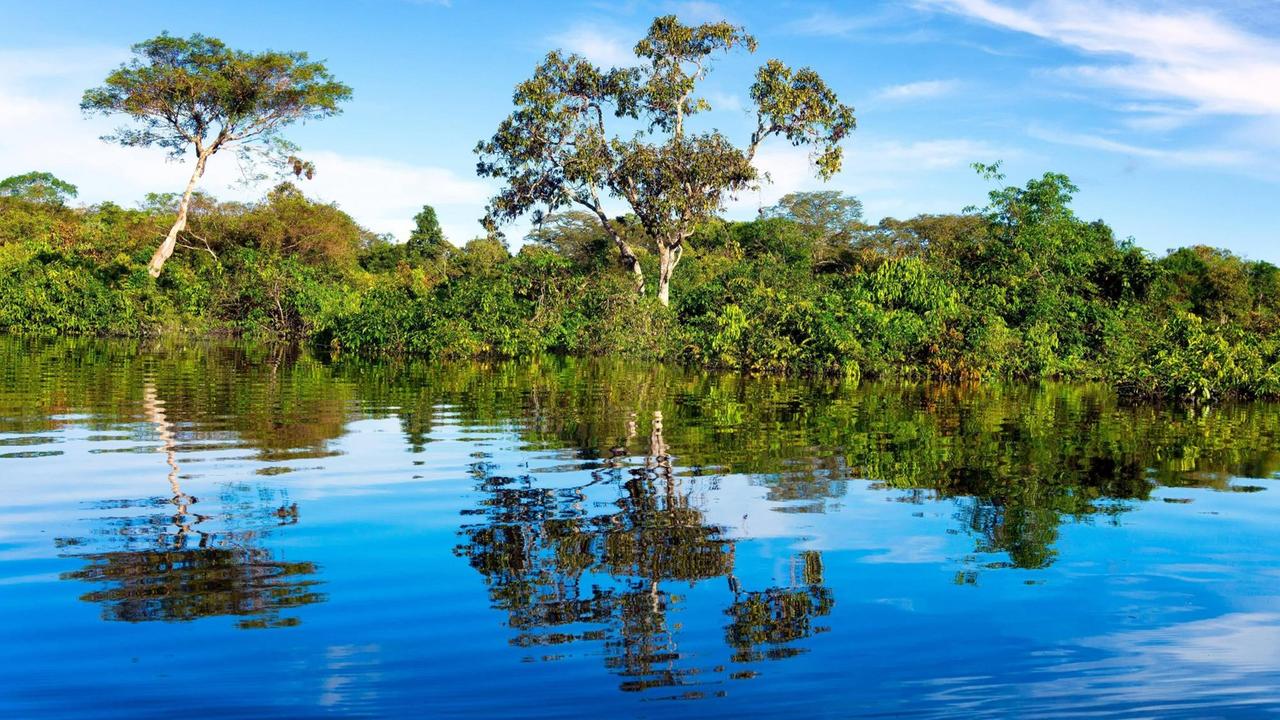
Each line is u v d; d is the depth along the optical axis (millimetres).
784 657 2902
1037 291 21516
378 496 5168
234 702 2541
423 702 2549
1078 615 3326
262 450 6730
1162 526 4711
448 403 10148
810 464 6465
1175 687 2727
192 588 3492
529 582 3625
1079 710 2566
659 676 2740
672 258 29453
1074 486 5820
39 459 6191
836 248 54531
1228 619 3307
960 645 3031
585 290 24219
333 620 3170
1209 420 10359
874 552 4133
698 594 3514
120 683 2652
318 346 21703
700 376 15578
